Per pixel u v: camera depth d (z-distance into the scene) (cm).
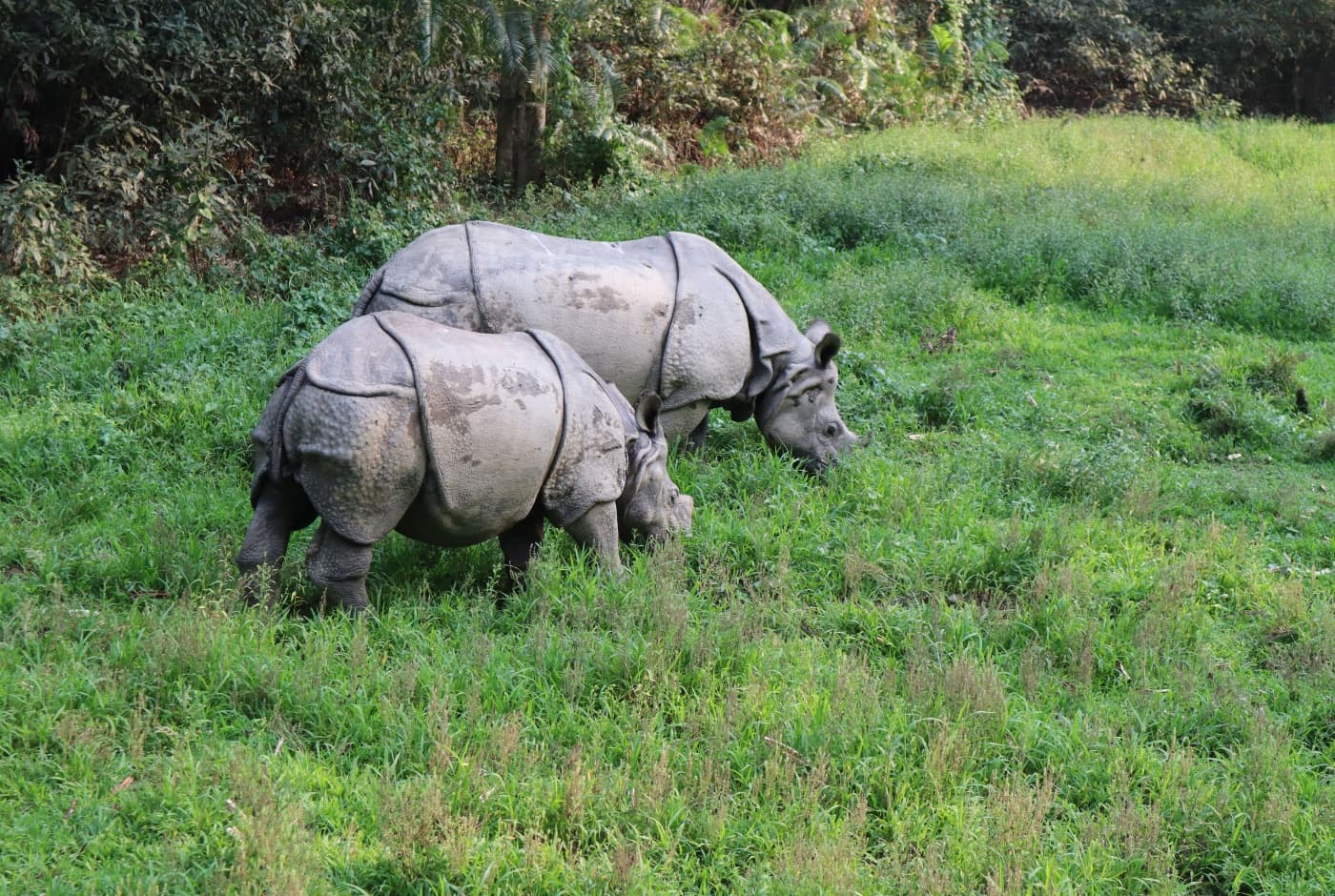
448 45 2041
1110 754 738
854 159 2383
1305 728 794
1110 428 1321
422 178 1909
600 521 862
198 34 1739
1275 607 946
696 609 876
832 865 605
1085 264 1830
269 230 1856
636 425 918
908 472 1146
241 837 588
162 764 642
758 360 1100
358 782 660
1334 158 3055
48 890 556
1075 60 3872
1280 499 1154
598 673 774
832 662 820
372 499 775
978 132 2989
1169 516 1145
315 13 1867
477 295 970
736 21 2953
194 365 1273
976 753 727
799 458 1145
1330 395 1465
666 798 661
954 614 899
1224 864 668
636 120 2514
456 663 766
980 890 628
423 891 588
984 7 3684
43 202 1495
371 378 769
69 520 970
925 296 1650
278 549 818
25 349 1286
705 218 1869
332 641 764
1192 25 4219
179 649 729
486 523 820
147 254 1636
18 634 766
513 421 798
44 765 645
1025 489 1153
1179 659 856
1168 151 2917
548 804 648
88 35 1642
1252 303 1734
